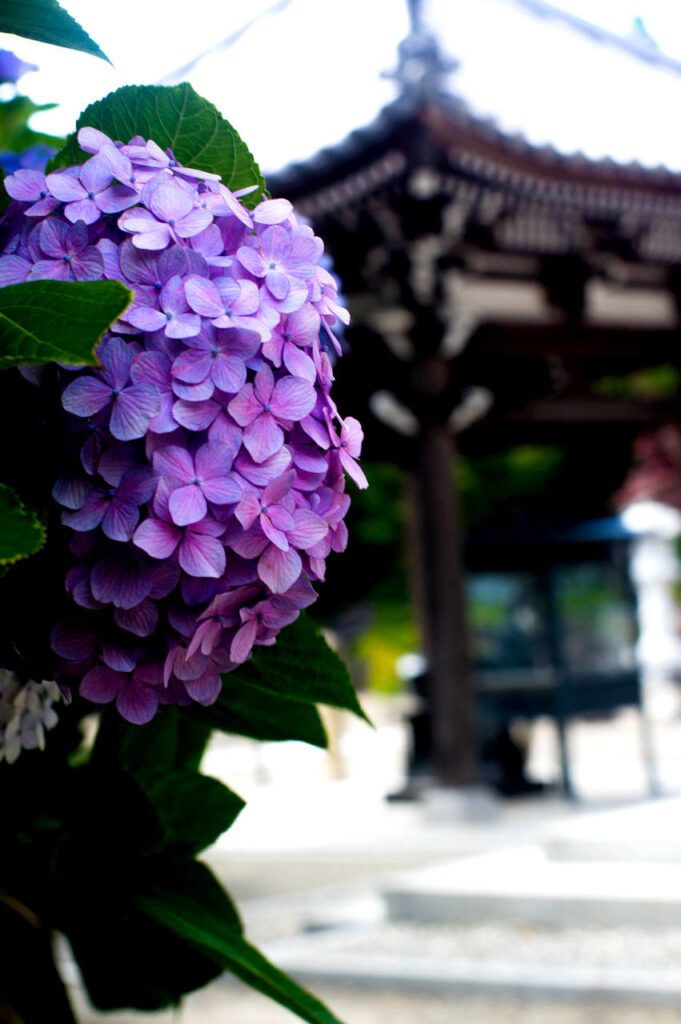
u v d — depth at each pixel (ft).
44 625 2.07
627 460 55.67
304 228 2.38
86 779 2.58
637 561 35.73
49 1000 3.15
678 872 20.36
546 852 22.17
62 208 2.19
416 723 34.04
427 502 31.37
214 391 2.06
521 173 26.91
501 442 40.65
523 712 33.96
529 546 34.45
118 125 2.44
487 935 18.76
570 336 33.09
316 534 2.13
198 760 3.43
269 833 31.22
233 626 2.07
